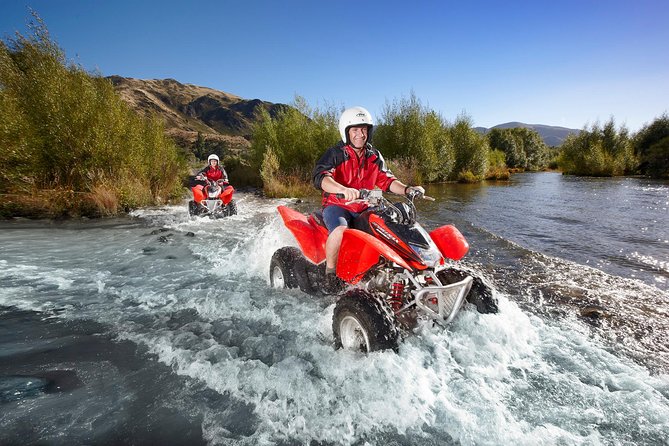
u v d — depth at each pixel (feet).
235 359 9.84
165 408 7.95
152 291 15.16
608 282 15.51
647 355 10.00
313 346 10.37
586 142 103.09
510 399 8.19
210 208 33.55
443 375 8.99
